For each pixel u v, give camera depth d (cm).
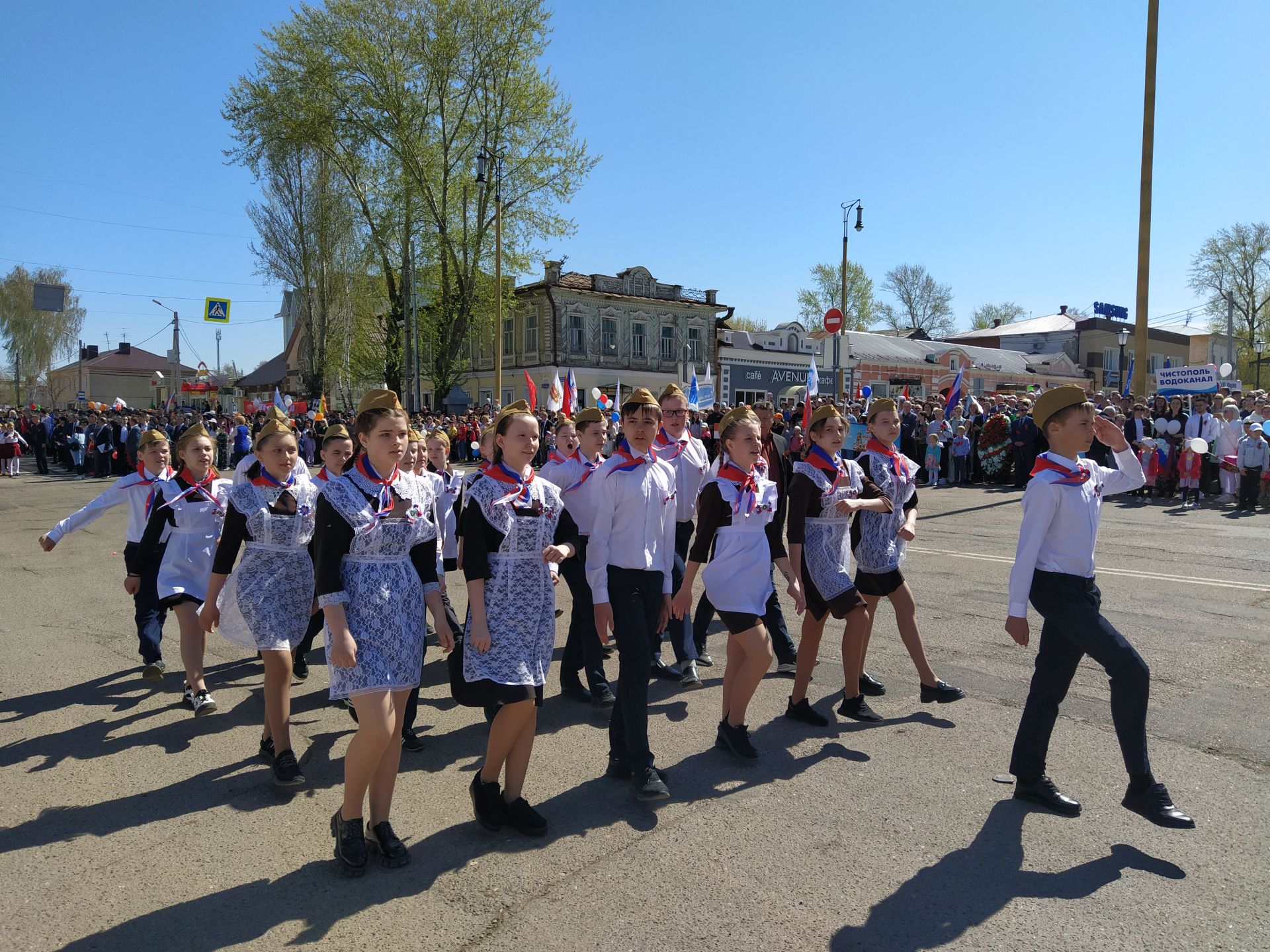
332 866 326
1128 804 346
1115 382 5097
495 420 357
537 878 313
